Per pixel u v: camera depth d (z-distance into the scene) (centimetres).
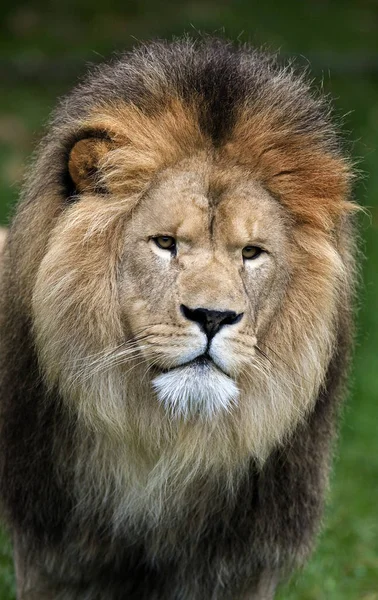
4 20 4075
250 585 1159
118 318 1009
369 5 4375
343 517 1617
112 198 1005
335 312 1069
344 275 1083
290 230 1042
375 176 2989
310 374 1057
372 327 2272
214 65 1046
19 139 3294
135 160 1002
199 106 1017
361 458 1838
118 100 1034
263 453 1059
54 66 3753
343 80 3731
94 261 1002
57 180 1039
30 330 1054
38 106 3544
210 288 965
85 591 1169
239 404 1032
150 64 1055
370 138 3278
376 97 3628
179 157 1010
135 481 1061
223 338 970
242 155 1020
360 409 2003
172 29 4022
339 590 1438
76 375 1015
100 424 1034
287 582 1220
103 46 3912
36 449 1100
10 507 1142
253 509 1116
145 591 1172
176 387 977
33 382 1078
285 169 1032
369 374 2116
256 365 1023
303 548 1177
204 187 999
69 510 1109
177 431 1025
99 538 1117
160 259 990
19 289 1058
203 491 1088
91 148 1009
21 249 1056
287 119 1045
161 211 991
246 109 1027
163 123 1014
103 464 1067
